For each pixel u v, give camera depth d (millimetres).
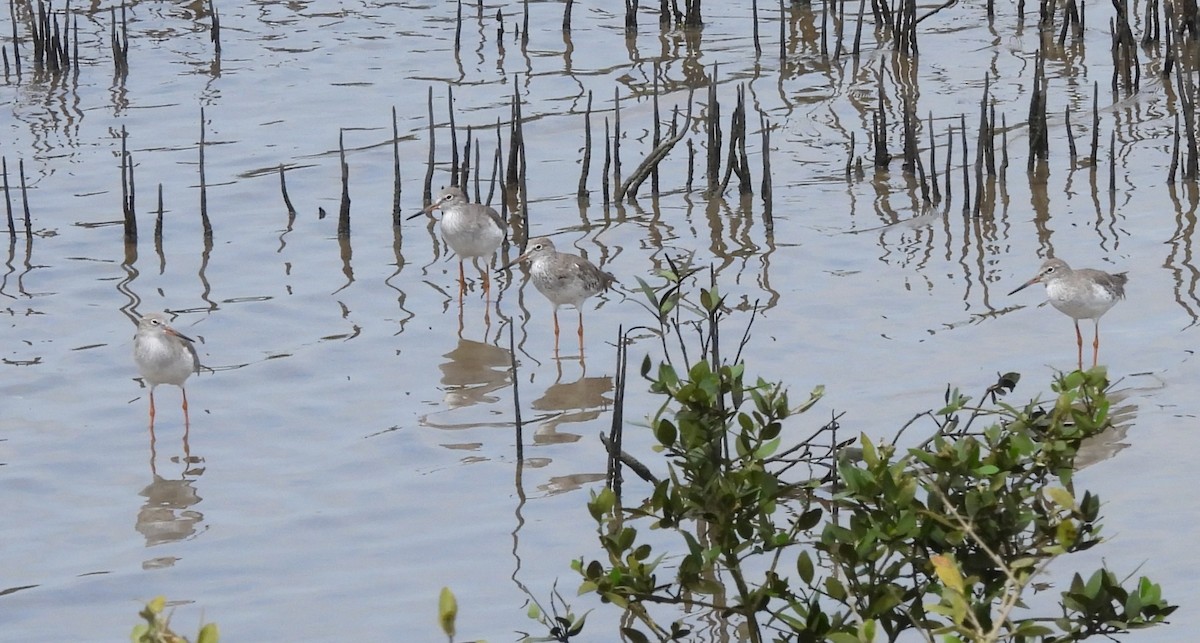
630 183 52906
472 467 34500
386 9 75875
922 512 21719
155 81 66375
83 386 39500
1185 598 27047
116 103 63719
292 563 30375
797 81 64562
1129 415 35062
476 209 44750
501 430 36531
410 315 44344
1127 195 51250
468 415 37469
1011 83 63125
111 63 68562
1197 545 29016
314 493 33562
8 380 39656
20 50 70500
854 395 36844
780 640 23766
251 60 68812
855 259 46969
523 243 49594
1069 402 22828
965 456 22219
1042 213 50156
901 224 49781
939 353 39531
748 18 73875
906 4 68500
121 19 74438
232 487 33969
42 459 35344
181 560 30625
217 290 46188
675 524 23219
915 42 66750
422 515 32312
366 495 33344
